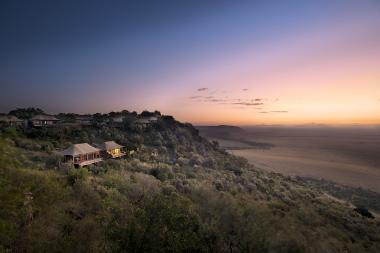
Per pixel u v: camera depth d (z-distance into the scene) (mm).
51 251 10438
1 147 10859
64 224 13266
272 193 52906
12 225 10344
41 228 11469
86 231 11758
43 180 15109
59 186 16641
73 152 42312
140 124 92250
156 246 8992
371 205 77312
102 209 16891
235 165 76625
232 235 13531
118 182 27859
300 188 69438
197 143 96750
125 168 44875
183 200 11367
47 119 77562
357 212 53062
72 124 77750
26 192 12297
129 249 8961
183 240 9570
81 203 18078
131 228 9234
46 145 48719
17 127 61750
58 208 14742
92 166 42094
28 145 45750
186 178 46562
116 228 10023
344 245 25297
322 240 22688
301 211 36281
